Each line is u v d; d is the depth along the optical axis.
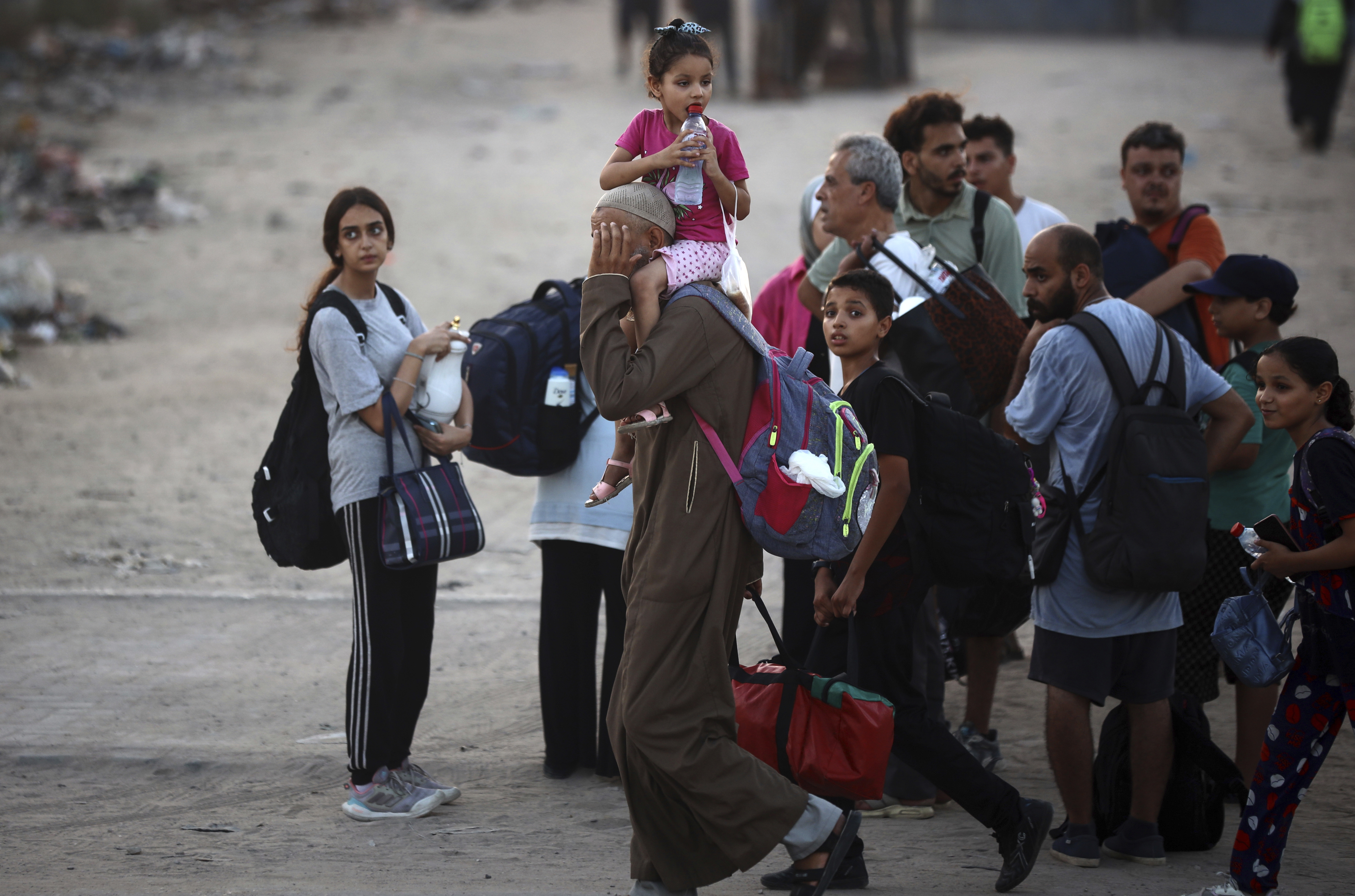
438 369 17.11
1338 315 43.06
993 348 17.75
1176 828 15.78
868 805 17.41
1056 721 15.33
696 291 12.38
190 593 26.48
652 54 12.17
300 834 16.48
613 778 18.59
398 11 110.44
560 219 60.03
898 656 14.94
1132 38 103.19
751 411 12.55
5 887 14.42
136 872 15.02
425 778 17.81
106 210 61.25
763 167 65.44
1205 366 16.23
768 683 13.79
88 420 38.66
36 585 26.73
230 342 46.84
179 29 101.25
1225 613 14.18
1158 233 21.00
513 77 89.44
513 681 22.70
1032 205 23.44
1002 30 105.00
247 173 67.62
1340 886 14.51
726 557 12.41
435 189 64.88
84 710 20.94
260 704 21.36
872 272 15.15
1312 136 66.56
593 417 18.12
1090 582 15.12
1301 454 13.75
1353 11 65.62
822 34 80.50
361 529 16.61
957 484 14.80
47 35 93.12
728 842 12.36
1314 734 13.79
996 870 15.04
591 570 18.56
